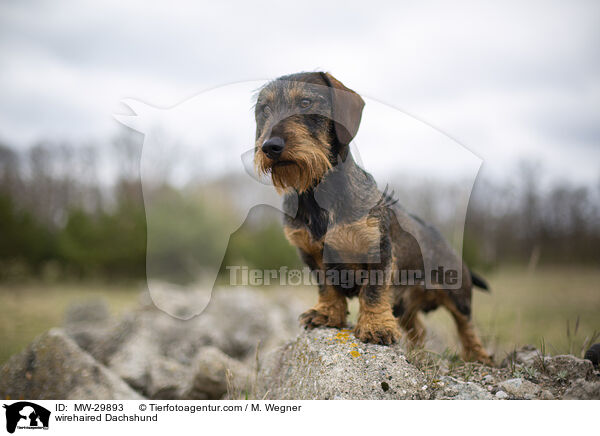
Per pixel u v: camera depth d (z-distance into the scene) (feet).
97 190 24.84
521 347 5.08
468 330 5.17
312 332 4.55
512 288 14.30
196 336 6.78
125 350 6.22
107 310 9.19
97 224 19.88
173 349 6.44
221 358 5.28
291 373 4.55
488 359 5.07
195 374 5.22
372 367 4.22
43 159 24.76
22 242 19.79
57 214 24.68
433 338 5.45
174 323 6.88
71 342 5.26
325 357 4.28
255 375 5.01
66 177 24.77
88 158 24.79
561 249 22.11
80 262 19.27
